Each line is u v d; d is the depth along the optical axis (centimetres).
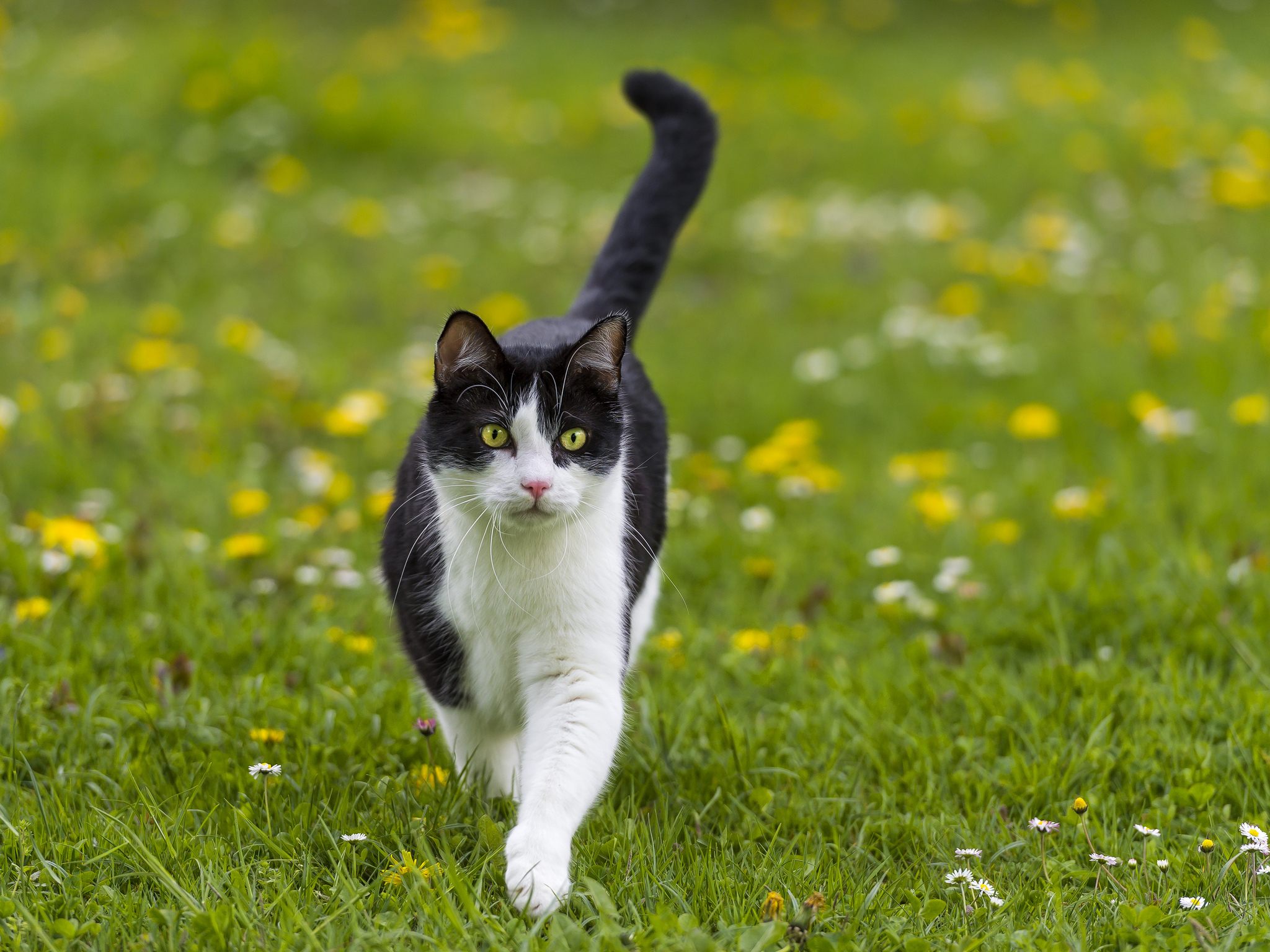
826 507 662
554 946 298
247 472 667
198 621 492
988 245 1080
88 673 443
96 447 693
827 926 319
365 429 716
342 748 404
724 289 1035
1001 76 1505
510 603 363
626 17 1814
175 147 1203
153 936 305
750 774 408
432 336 912
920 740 418
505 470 358
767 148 1285
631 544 394
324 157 1248
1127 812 389
